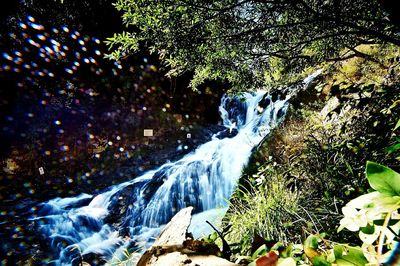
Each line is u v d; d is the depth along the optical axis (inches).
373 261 27.2
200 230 189.9
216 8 86.5
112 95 418.3
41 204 264.5
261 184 134.7
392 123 86.3
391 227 27.7
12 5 304.2
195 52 97.4
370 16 87.0
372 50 158.7
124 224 235.9
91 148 378.6
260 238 56.7
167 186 271.9
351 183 92.3
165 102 455.8
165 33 91.9
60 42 355.6
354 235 65.7
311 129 163.5
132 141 406.0
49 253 187.3
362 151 97.4
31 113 366.9
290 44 99.2
